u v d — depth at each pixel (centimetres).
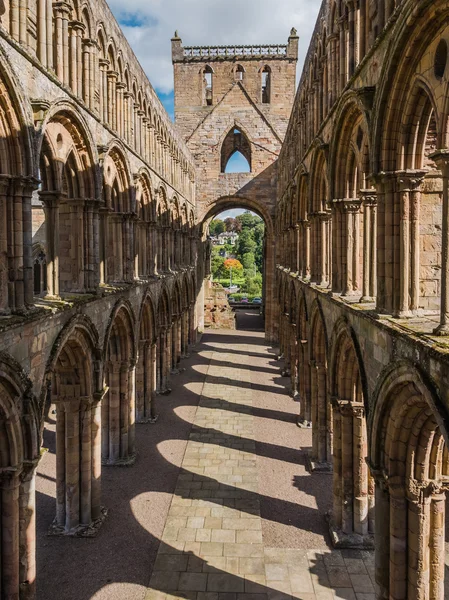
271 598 1802
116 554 2058
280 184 5878
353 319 1806
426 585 1446
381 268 1520
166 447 3183
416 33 1202
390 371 1341
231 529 2245
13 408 1484
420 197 1465
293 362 4288
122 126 2814
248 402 4144
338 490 2169
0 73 1394
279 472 2828
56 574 1930
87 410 2200
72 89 2039
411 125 1403
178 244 5041
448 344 1066
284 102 6475
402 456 1430
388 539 1507
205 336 7244
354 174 2108
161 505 2456
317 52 2822
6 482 1517
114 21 2641
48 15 1777
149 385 3644
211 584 1875
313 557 2038
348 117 1930
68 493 2195
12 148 1522
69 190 2192
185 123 6638
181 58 6581
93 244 2244
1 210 1516
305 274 3444
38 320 1653
